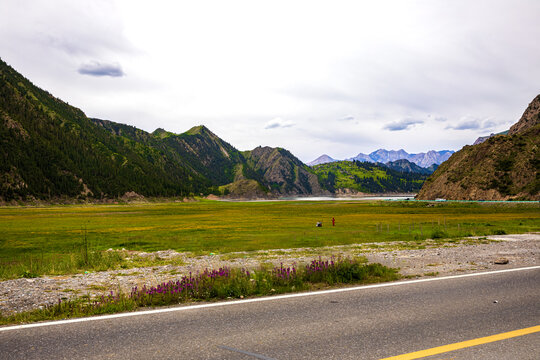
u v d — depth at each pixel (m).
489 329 5.38
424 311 6.30
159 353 4.56
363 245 20.02
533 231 27.94
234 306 6.73
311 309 6.48
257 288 8.21
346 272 9.24
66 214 98.75
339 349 4.67
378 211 99.38
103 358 4.41
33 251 25.62
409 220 57.12
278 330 5.40
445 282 8.54
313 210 111.81
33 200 172.62
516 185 118.75
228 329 5.46
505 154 134.25
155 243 28.88
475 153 146.12
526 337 5.05
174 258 16.89
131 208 149.88
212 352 4.59
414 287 8.09
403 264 11.66
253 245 24.09
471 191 128.62
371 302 6.91
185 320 5.91
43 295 8.11
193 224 54.53
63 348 4.71
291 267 11.36
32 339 5.04
